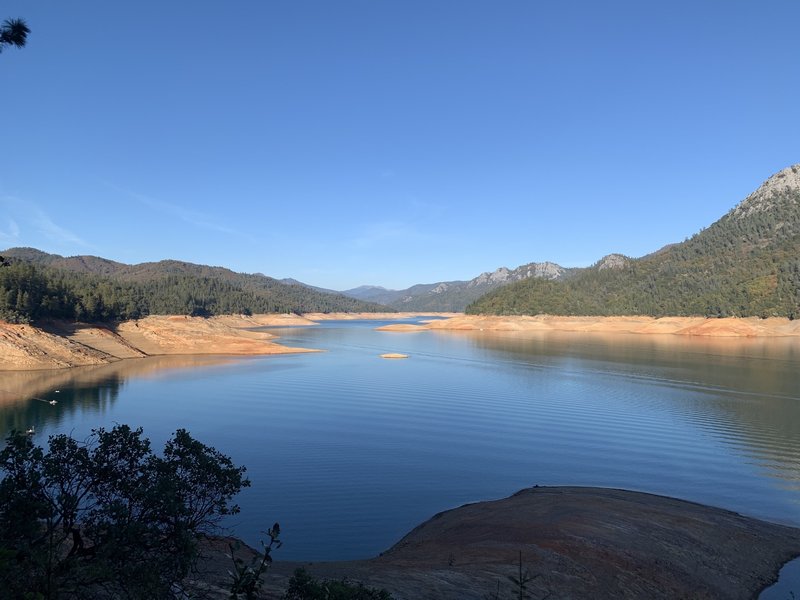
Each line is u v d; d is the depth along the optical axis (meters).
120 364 84.81
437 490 29.41
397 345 128.62
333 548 22.41
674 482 31.22
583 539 19.75
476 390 60.91
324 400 54.25
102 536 7.92
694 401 54.50
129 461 9.00
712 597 17.56
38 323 94.00
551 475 32.25
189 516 8.73
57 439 8.54
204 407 50.06
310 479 30.55
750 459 35.38
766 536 23.00
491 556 17.73
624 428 43.25
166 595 8.03
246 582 7.48
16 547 7.04
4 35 9.40
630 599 16.28
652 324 181.00
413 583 14.55
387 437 39.69
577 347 120.56
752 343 129.50
